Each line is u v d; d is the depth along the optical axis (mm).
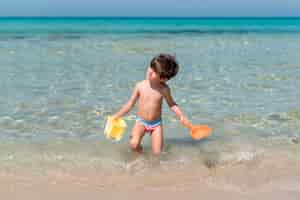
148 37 20891
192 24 49219
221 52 13883
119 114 4246
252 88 7379
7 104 5969
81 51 13492
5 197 2980
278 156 3947
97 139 4453
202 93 6926
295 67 10062
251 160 3836
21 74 8594
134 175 3477
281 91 7148
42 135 4570
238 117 5422
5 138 4422
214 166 3699
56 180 3332
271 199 3000
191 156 3920
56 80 7961
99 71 9211
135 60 11414
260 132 4766
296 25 46938
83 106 5941
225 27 38562
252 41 19078
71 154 3932
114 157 3867
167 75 3951
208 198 3021
